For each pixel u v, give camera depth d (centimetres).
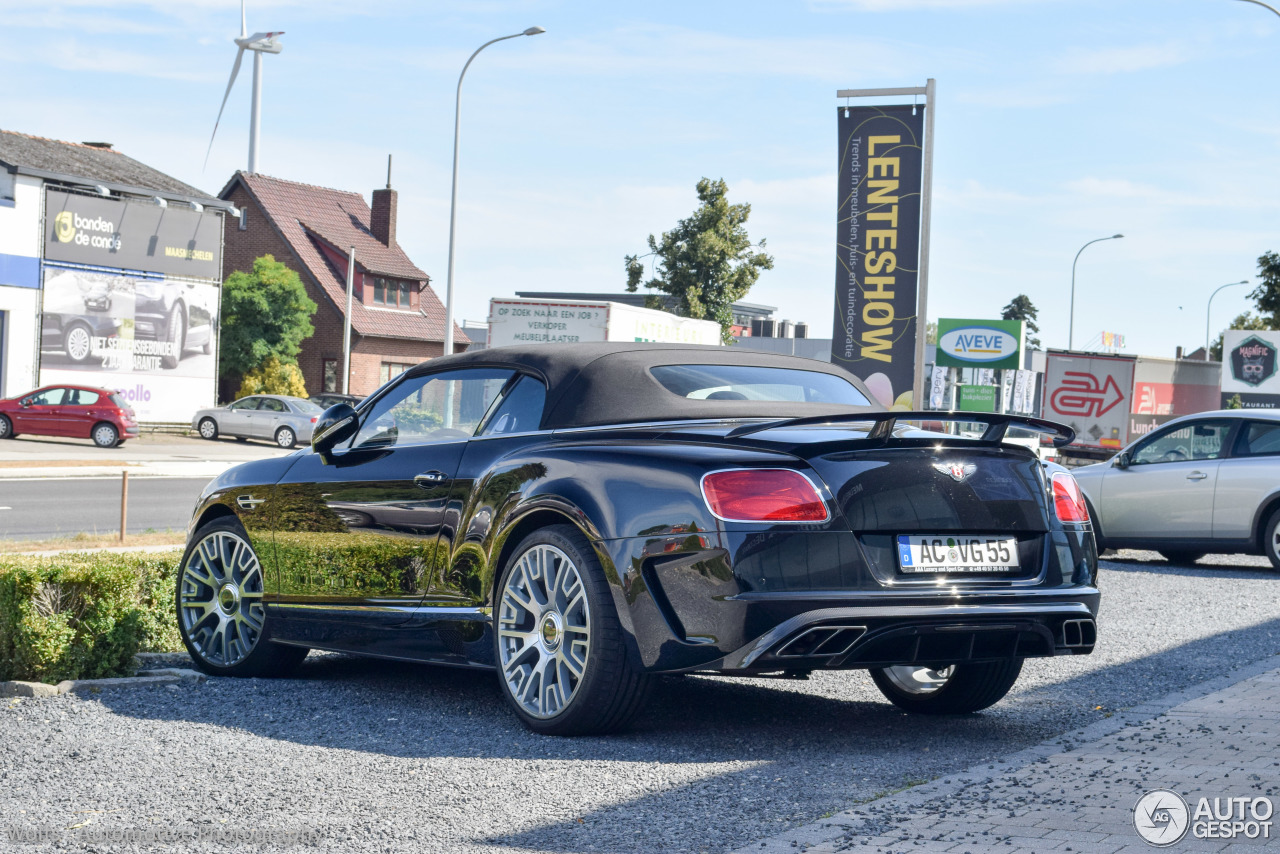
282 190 5522
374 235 5688
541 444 532
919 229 2028
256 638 650
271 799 409
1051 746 486
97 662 622
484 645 538
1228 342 4800
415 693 605
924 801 404
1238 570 1374
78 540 1305
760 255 5075
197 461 2898
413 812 395
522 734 510
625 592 475
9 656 606
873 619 453
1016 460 508
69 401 3272
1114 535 1431
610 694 485
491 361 582
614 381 543
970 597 471
